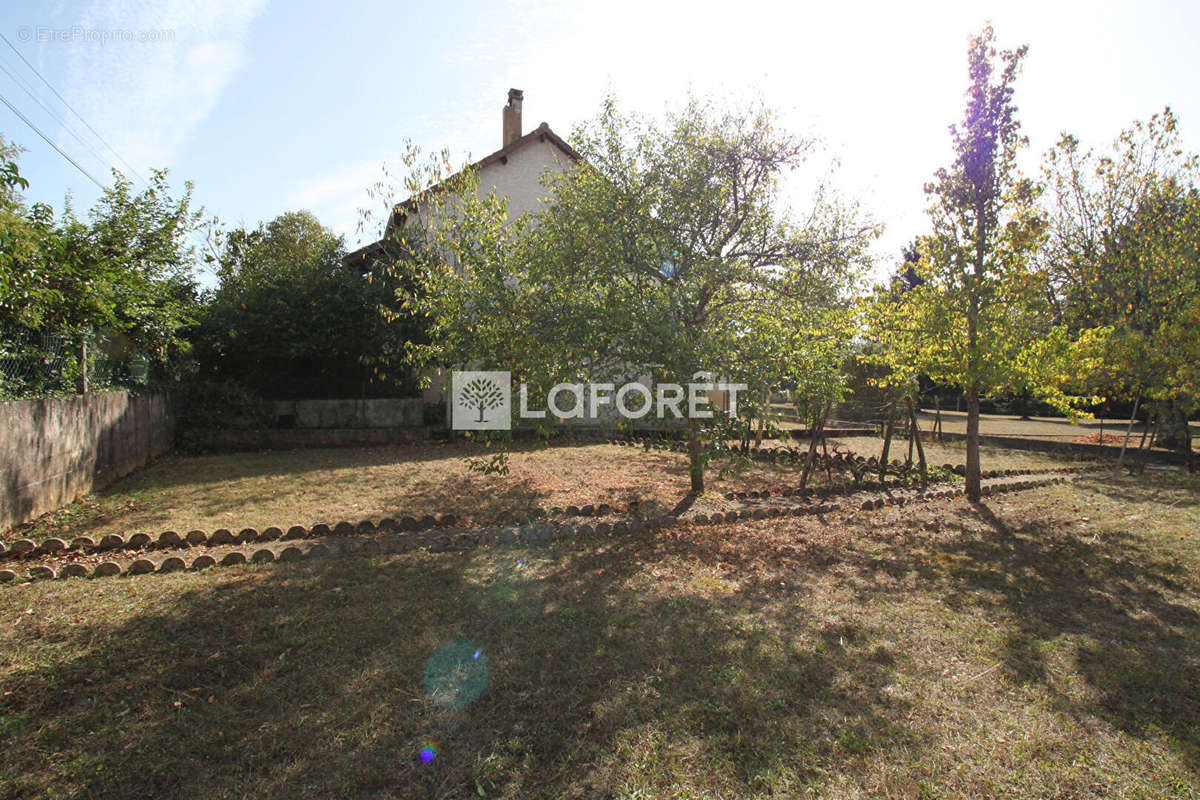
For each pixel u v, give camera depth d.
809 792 2.30
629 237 6.61
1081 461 11.81
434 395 13.92
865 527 6.30
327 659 3.23
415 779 2.32
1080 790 2.35
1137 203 12.89
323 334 11.77
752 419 6.05
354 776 2.33
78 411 7.07
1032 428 19.41
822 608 4.09
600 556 5.12
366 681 3.02
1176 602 4.29
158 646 3.35
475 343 6.04
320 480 8.48
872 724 2.75
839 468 9.97
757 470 9.66
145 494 7.44
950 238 7.27
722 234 7.04
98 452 7.61
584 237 6.37
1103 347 9.30
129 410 8.76
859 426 15.51
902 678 3.17
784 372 6.05
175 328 9.26
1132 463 11.17
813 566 5.01
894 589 4.49
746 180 6.90
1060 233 13.90
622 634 3.60
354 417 12.73
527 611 3.92
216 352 11.96
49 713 2.71
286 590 4.22
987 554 5.39
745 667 3.23
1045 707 2.93
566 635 3.57
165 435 10.45
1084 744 2.64
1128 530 6.25
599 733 2.62
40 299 5.72
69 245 6.91
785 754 2.52
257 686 2.96
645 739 2.59
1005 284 7.09
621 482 8.47
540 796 2.25
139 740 2.53
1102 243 13.40
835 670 3.24
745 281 7.00
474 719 2.71
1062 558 5.28
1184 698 3.03
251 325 11.63
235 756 2.44
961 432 17.36
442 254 7.73
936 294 7.46
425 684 2.99
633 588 4.37
